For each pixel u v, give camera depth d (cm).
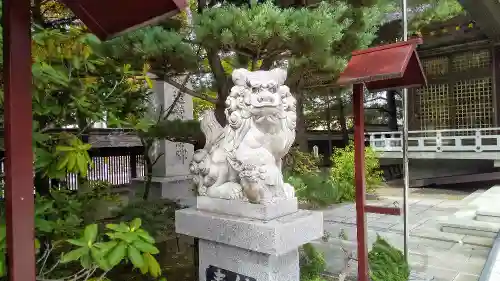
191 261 548
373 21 437
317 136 2017
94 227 192
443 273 534
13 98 139
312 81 448
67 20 380
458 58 1625
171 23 416
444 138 1425
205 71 503
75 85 287
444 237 711
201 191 334
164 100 906
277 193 301
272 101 292
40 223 223
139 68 369
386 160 1630
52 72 239
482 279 484
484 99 1553
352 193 1052
